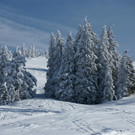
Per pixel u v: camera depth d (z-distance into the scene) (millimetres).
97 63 32906
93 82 30922
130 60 30500
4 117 17172
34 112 19078
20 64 31906
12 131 10117
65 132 9367
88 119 12281
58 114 15000
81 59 30891
